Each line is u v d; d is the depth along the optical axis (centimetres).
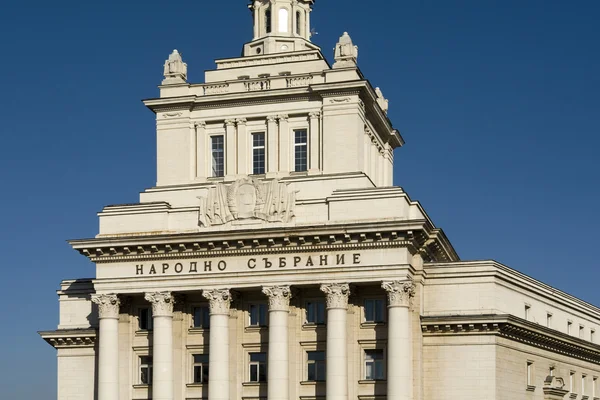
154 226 9162
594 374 11112
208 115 9575
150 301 9012
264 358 9012
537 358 9612
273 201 8944
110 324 9100
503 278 9138
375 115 9762
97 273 9162
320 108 9325
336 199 8831
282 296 8744
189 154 9519
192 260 8981
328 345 8606
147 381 9244
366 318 8881
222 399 8775
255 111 9481
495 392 8731
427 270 9088
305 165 9350
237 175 9419
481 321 8756
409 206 8906
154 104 9600
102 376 9044
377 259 8594
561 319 10575
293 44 10238
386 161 10475
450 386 8812
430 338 8912
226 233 8812
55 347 9762
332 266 8656
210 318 8894
